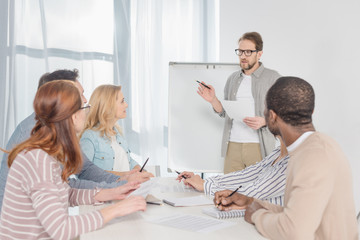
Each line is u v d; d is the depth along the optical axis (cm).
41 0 399
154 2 432
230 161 306
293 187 119
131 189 163
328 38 298
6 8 389
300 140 126
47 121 128
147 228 136
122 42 427
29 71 399
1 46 388
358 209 278
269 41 363
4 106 390
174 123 338
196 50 448
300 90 126
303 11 322
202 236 128
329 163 117
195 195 188
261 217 131
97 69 418
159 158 440
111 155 237
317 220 113
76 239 147
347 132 284
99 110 238
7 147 185
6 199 127
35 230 127
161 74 437
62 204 127
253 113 259
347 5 280
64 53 408
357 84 274
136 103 430
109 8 421
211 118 338
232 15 415
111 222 143
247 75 304
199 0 447
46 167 124
